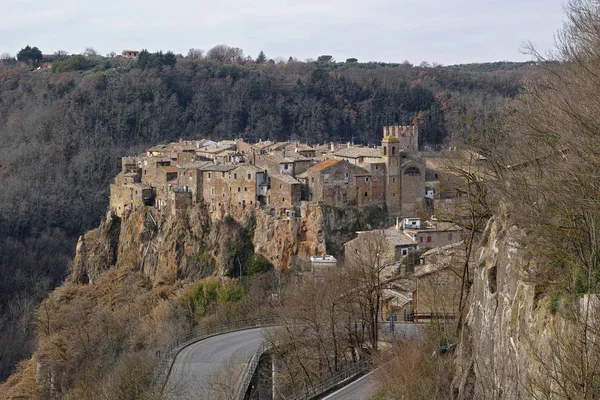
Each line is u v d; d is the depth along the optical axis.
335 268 112.44
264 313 112.31
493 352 46.72
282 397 69.81
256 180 173.38
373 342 78.69
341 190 163.50
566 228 40.88
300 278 129.25
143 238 196.88
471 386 50.62
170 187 197.50
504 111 83.62
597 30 49.75
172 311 132.25
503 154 65.81
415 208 166.12
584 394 31.14
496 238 52.19
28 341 162.88
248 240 171.38
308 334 83.00
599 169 41.69
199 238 182.38
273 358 79.44
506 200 52.56
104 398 74.06
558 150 48.12
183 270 180.25
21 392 120.69
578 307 35.12
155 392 69.12
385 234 122.88
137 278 190.25
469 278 69.50
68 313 161.25
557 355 33.59
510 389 41.81
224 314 121.19
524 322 41.38
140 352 96.56
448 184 114.56
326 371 76.25
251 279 151.75
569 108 47.09
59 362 120.62
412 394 58.28
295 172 174.75
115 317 143.50
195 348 87.62
